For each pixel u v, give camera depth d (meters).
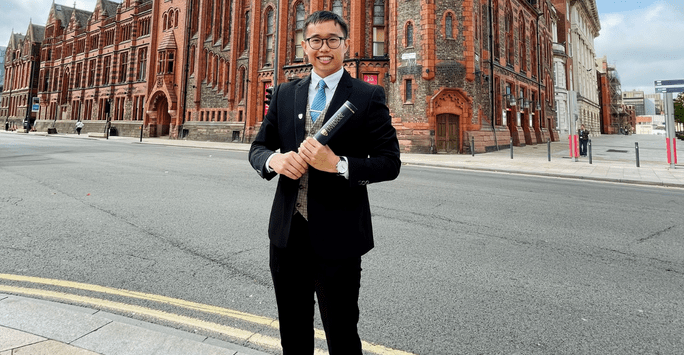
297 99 1.63
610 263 3.88
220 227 4.97
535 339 2.38
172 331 2.33
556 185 9.79
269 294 3.00
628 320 2.66
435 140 20.12
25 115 56.72
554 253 4.18
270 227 1.60
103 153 16.42
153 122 36.09
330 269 1.48
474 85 20.88
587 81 59.31
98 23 44.78
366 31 22.67
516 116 28.23
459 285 3.26
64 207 5.88
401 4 20.77
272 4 27.45
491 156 18.91
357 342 1.54
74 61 48.16
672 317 2.71
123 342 2.11
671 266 3.80
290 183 1.54
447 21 20.34
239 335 2.34
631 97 161.88
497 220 5.74
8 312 2.39
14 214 5.32
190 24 34.00
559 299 3.00
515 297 3.03
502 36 26.48
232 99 29.98
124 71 41.16
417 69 20.19
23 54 59.75
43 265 3.46
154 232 4.67
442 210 6.41
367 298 2.97
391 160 1.48
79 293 2.88
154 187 7.99
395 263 3.79
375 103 1.55
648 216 6.13
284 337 1.59
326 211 1.46
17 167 10.72
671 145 13.37
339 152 1.49
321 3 24.12
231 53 30.09
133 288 3.03
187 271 3.44
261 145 1.71
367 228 1.55
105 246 4.07
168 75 34.41
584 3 56.28
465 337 2.39
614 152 22.22
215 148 22.17
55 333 2.16
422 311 2.75
